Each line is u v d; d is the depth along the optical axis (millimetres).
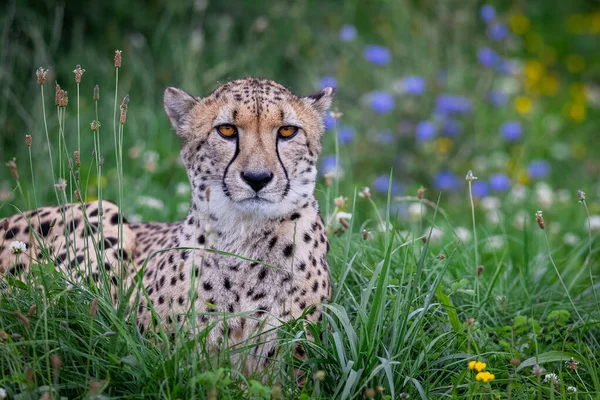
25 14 16812
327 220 9969
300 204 8188
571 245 12461
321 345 7535
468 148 16234
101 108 15789
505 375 8117
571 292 10242
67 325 7375
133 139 14977
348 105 17125
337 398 7348
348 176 14883
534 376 8039
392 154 15969
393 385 7250
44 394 6469
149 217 12430
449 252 10664
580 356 7957
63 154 14148
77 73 8125
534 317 9547
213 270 7977
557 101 20250
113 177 13688
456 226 13422
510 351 8359
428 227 12227
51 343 7348
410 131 16172
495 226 13086
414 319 8242
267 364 7852
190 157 8367
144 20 17875
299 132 8219
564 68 22219
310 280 8086
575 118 19422
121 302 7789
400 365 7656
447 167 15914
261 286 7941
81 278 8258
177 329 7230
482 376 7230
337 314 7527
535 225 12828
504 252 10297
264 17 17875
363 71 17656
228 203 7992
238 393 7105
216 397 6840
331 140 15453
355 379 7223
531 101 18953
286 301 7949
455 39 18109
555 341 8922
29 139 8508
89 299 7797
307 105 8508
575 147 17641
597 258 11953
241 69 17094
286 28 18484
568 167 17203
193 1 18172
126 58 17031
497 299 9453
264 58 17844
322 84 16062
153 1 18344
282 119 8070
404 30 18172
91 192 13016
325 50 18281
